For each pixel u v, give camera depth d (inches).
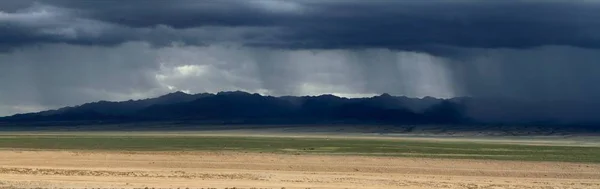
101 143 4215.1
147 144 4168.3
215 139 5802.2
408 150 3494.1
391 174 1891.0
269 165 2030.0
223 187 1520.7
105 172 1777.8
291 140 5871.1
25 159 2082.9
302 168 1984.5
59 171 1781.5
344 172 1914.4
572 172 2033.7
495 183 1723.7
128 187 1493.6
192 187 1510.8
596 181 1850.4
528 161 2321.6
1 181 1563.7
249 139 6028.5
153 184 1553.9
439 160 2249.0
